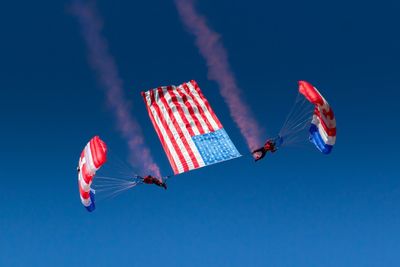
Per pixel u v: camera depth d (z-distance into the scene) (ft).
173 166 134.00
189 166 132.87
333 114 120.98
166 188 129.49
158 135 142.51
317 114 128.06
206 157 134.41
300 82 122.52
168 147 137.90
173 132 139.44
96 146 115.65
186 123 139.85
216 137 138.62
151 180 128.26
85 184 118.62
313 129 132.67
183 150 135.85
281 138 128.98
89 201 124.67
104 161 113.70
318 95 118.73
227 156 135.13
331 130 124.47
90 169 115.24
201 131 138.92
